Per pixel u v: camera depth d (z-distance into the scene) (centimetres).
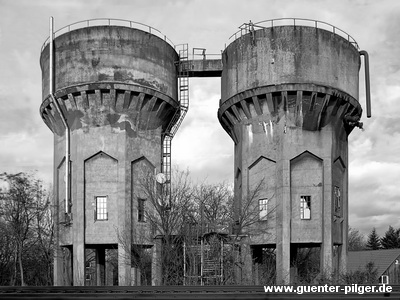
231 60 3816
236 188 4009
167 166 3966
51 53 3666
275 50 3566
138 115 3694
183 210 3781
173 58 4000
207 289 1666
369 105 3747
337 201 3634
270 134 3594
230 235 3581
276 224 3472
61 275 3734
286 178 3459
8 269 5050
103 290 1675
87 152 3606
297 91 3469
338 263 3669
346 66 3638
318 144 3525
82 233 3528
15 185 5038
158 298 1227
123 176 3584
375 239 10412
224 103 3862
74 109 3631
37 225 5153
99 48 3612
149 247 3747
